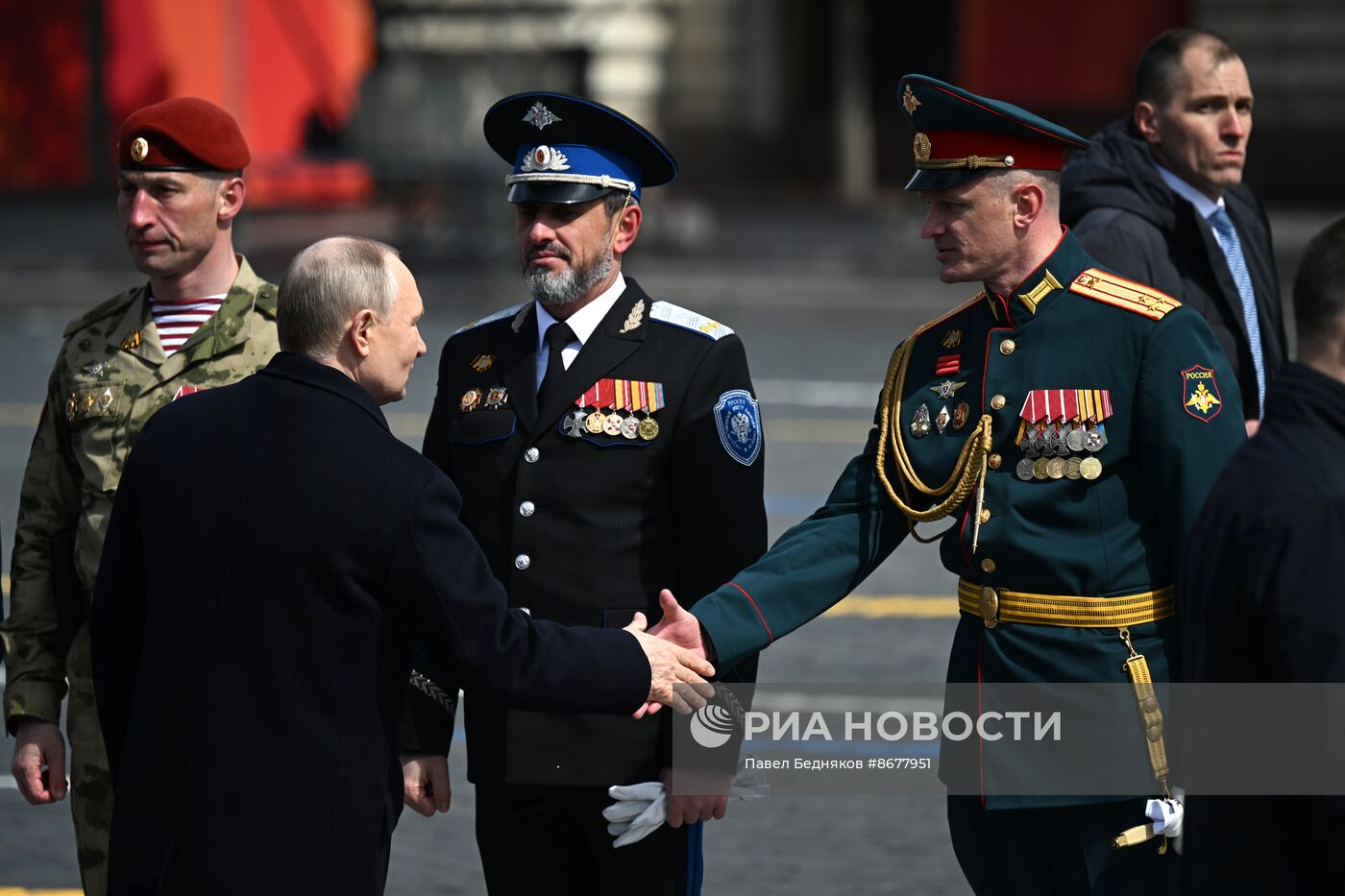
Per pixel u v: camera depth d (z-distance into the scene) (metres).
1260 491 10.26
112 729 12.87
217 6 102.50
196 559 12.11
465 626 12.21
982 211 13.78
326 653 11.98
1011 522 13.56
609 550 14.41
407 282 12.80
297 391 12.36
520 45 111.06
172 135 15.13
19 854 21.61
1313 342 10.55
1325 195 106.81
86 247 85.69
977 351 14.12
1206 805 10.55
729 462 14.50
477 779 14.62
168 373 15.29
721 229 94.38
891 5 119.94
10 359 59.72
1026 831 13.75
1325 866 10.12
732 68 116.31
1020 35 111.62
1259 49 107.19
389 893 20.41
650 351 14.69
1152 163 18.48
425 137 81.00
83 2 105.38
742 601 14.20
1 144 106.81
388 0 108.69
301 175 85.12
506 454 14.70
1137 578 13.36
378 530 12.03
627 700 13.16
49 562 15.43
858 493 14.73
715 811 14.35
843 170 109.00
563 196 14.33
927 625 30.86
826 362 60.56
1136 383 13.39
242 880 11.77
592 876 15.05
